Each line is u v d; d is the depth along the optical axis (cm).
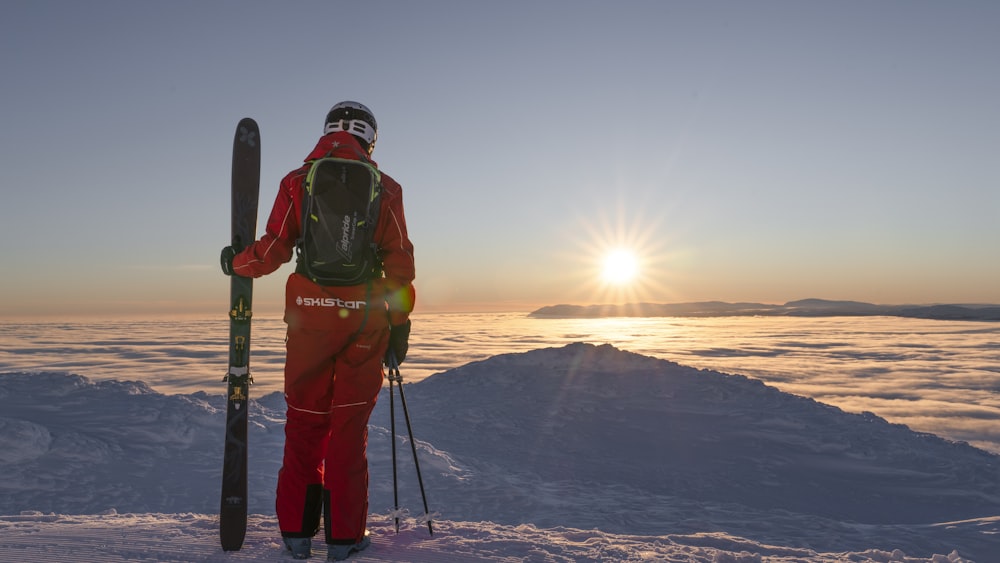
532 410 1401
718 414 1440
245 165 226
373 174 194
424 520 231
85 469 696
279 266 203
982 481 1138
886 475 1152
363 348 198
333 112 209
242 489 196
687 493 942
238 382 201
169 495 652
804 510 936
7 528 222
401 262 202
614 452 1151
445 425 1241
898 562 285
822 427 1387
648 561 207
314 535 194
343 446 193
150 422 840
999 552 480
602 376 1684
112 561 181
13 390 927
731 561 238
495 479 848
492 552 197
